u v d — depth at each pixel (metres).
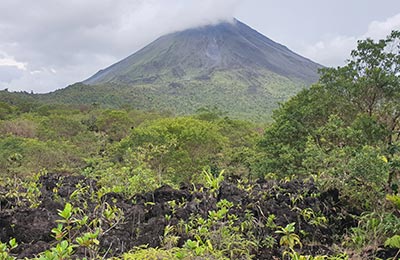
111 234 3.59
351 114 10.32
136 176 5.67
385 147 6.62
